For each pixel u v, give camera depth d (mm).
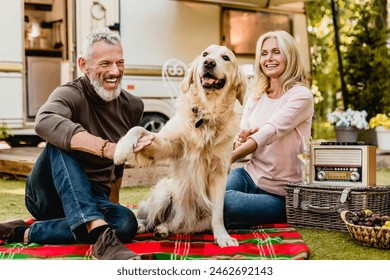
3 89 7570
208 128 3344
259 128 3949
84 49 3270
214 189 3389
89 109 3307
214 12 8789
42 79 9430
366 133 9875
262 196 3803
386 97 10172
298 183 3793
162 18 8344
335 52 11250
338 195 3594
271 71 3916
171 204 3547
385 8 10289
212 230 3545
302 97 3809
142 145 3023
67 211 2963
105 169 3348
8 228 3195
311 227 3730
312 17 11367
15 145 8828
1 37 7520
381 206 3613
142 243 3205
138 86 8164
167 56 8406
